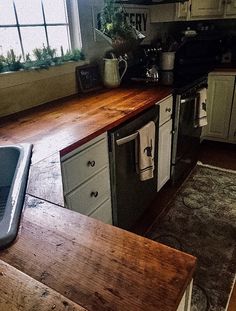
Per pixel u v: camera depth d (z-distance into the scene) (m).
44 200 0.69
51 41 1.85
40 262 0.50
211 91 3.00
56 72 1.80
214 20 3.29
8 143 1.11
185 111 2.21
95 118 1.41
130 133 1.53
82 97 1.88
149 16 2.73
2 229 0.57
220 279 1.49
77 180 1.24
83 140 1.16
